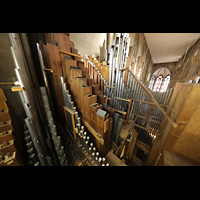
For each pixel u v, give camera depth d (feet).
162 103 10.89
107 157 6.98
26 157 5.66
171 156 5.11
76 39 10.29
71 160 6.87
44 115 8.07
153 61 36.37
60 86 7.39
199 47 14.15
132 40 14.53
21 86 4.16
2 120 4.40
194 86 4.02
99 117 5.16
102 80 9.37
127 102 10.47
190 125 4.32
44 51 6.57
